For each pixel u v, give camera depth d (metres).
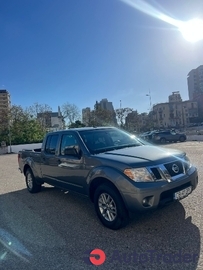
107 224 3.60
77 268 2.67
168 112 90.25
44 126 42.78
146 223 3.64
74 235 3.51
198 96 92.88
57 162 4.82
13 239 3.54
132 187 3.15
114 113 58.03
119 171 3.34
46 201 5.40
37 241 3.42
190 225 3.44
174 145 19.73
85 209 4.65
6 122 32.88
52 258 2.93
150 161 3.36
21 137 32.75
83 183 4.05
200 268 2.47
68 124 51.50
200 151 12.88
